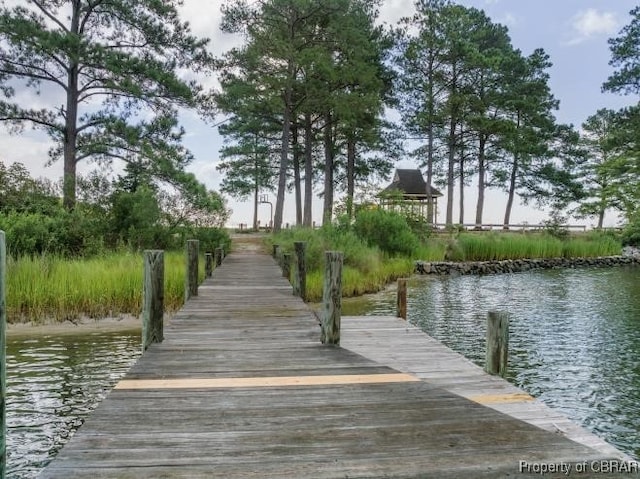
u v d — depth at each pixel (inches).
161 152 770.2
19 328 363.9
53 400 222.8
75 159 775.1
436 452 110.4
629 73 1334.9
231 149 1412.4
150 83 759.7
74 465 102.1
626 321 451.5
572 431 131.5
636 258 1206.3
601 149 1752.0
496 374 187.8
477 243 1032.2
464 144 1583.4
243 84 1024.2
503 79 1493.6
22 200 713.6
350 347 236.5
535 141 1499.8
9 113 717.3
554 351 343.6
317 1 1034.1
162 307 224.7
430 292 640.4
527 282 770.2
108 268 471.5
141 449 110.3
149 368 179.5
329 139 1382.9
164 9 773.3
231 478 97.5
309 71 1080.2
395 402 144.3
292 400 145.4
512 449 112.5
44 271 430.0
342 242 724.0
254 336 237.8
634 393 259.1
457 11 1353.3
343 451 110.5
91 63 709.3
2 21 649.6
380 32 1320.1
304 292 390.0
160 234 730.2
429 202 1408.7
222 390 154.2
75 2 772.0
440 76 1402.6
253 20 1041.5
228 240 914.1
